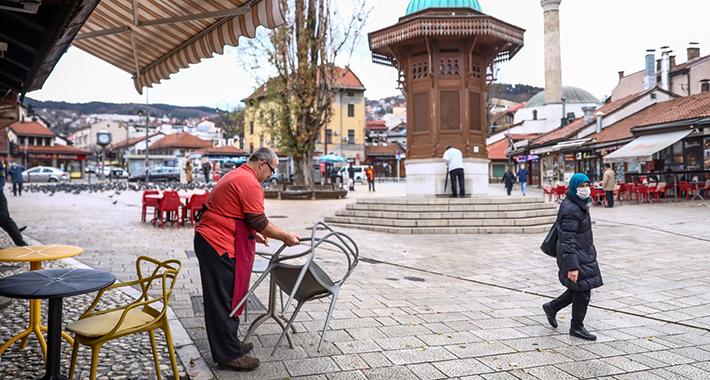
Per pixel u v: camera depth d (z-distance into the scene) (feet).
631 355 14.43
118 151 347.15
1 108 26.35
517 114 222.28
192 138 277.85
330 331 16.21
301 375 12.69
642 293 21.99
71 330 11.01
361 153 226.79
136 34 19.26
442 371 13.10
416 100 53.78
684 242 36.78
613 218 53.88
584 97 220.23
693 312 19.01
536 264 28.55
